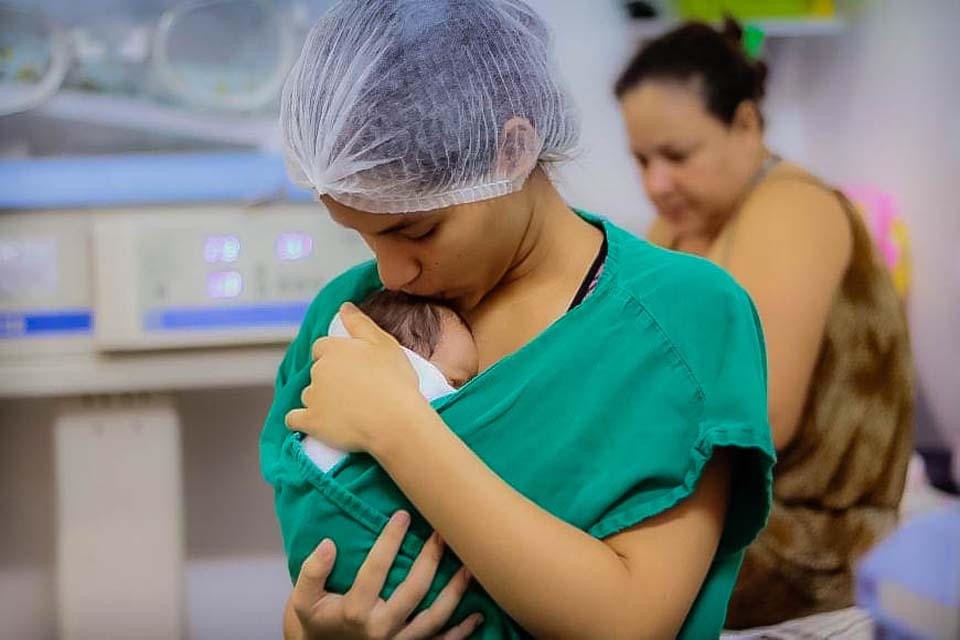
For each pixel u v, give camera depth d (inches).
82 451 57.1
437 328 33.2
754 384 30.1
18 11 54.9
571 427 30.2
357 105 29.4
